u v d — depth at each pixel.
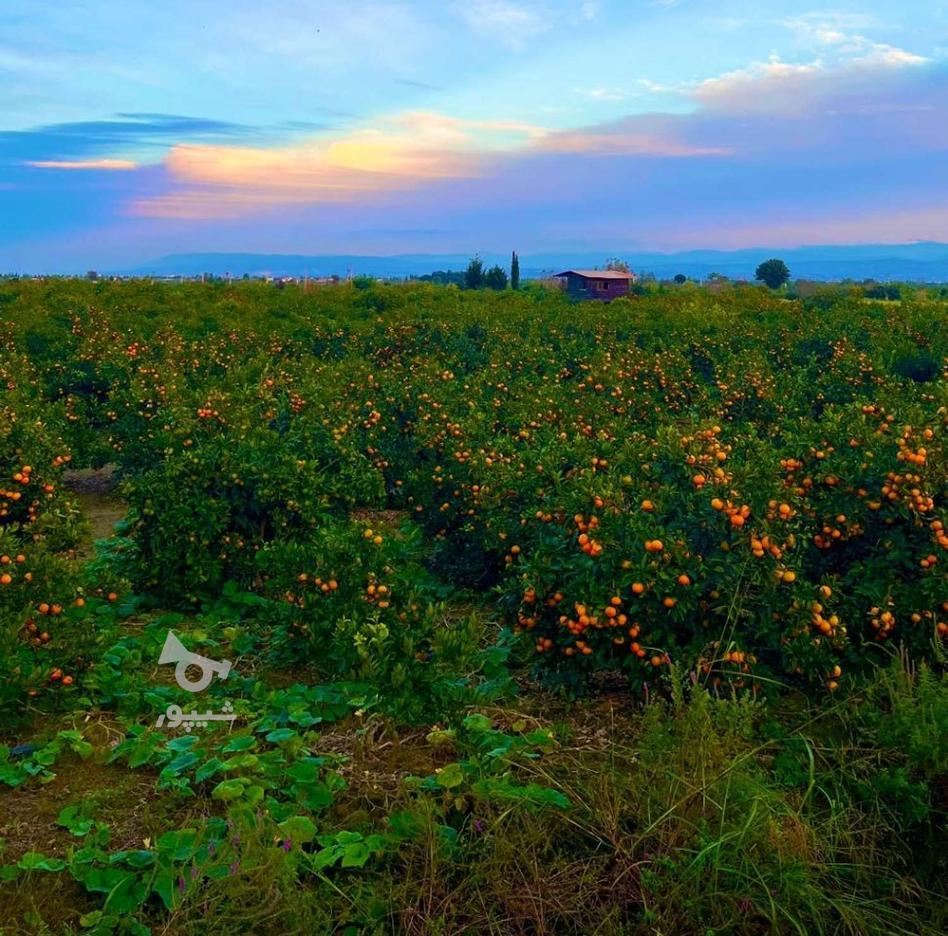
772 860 3.36
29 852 3.69
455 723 4.61
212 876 3.29
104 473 12.51
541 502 6.86
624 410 11.50
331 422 9.84
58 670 4.93
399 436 10.65
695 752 3.79
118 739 4.71
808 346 17.95
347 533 5.76
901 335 19.20
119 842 3.77
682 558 4.78
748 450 6.27
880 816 3.73
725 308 29.34
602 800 3.78
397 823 3.75
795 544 4.96
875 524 5.39
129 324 21.89
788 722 4.74
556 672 5.14
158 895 3.42
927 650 4.89
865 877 3.48
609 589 4.78
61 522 6.51
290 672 5.70
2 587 5.06
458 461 8.34
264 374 13.38
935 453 5.31
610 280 50.03
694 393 13.87
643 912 3.34
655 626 4.78
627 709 5.02
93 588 6.01
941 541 4.88
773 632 4.79
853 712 4.60
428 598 5.51
